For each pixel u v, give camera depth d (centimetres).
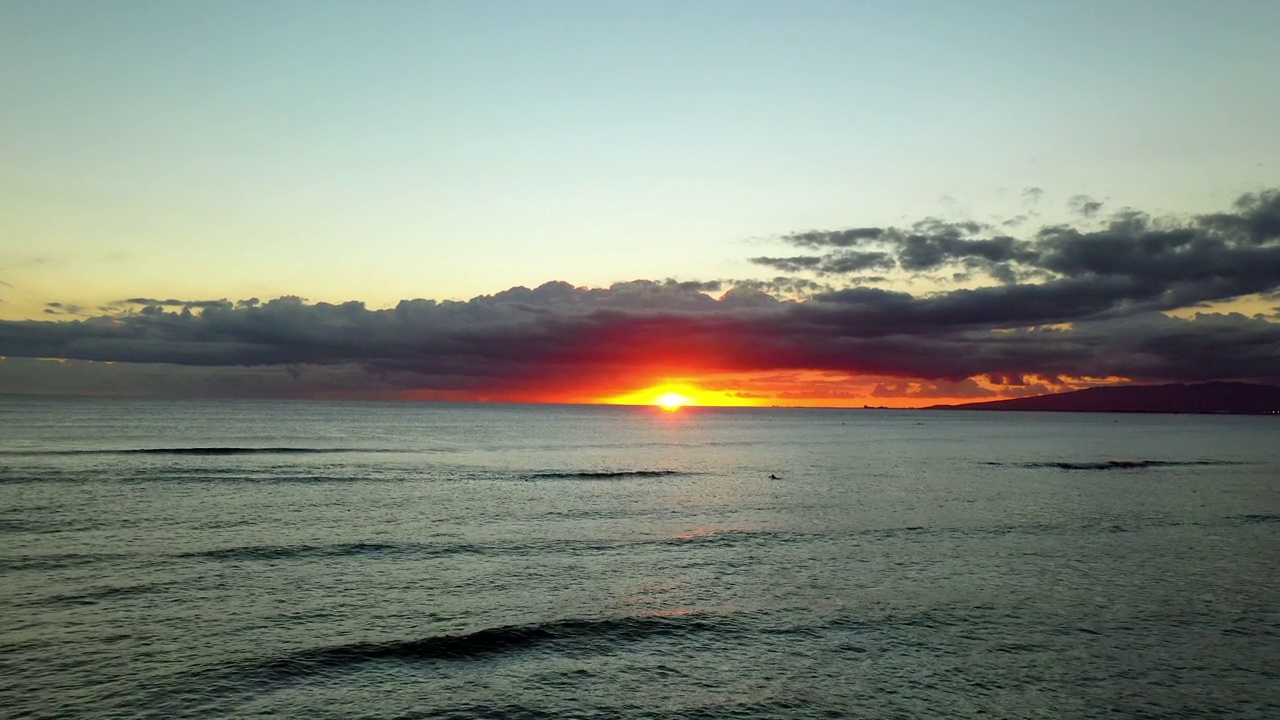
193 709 1753
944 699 1911
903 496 5628
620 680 1995
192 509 4381
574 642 2258
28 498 4591
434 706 1814
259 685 1894
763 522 4362
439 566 3134
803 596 2767
